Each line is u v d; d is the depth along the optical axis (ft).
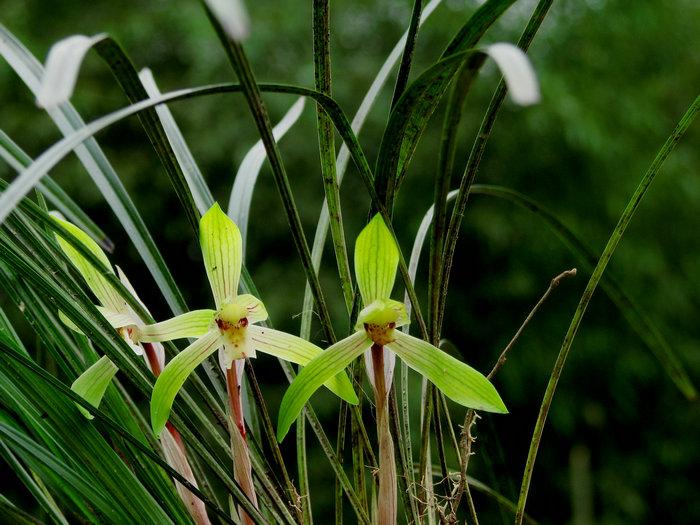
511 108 5.10
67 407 1.07
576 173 5.20
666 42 5.59
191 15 4.70
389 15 5.34
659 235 5.31
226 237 1.06
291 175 4.84
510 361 4.97
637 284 5.16
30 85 1.02
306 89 0.95
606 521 4.94
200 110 4.83
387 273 1.07
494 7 0.95
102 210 4.81
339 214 1.07
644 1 5.48
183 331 1.05
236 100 4.82
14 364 1.06
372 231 1.05
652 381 5.25
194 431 1.05
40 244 1.02
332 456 1.08
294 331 4.58
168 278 1.09
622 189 5.19
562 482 5.01
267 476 1.08
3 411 1.11
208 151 4.74
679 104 5.76
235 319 1.05
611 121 5.26
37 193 1.12
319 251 1.22
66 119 1.06
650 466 5.14
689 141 5.69
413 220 4.89
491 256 5.11
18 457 1.15
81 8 5.11
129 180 4.85
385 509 1.05
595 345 5.06
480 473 4.35
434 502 1.13
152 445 1.09
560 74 5.29
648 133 5.36
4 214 0.80
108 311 1.06
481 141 1.03
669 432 5.21
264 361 4.54
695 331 5.27
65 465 1.05
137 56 5.20
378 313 1.04
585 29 5.51
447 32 5.19
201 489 1.10
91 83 4.99
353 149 0.99
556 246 5.09
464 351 5.15
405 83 1.03
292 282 4.61
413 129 1.03
